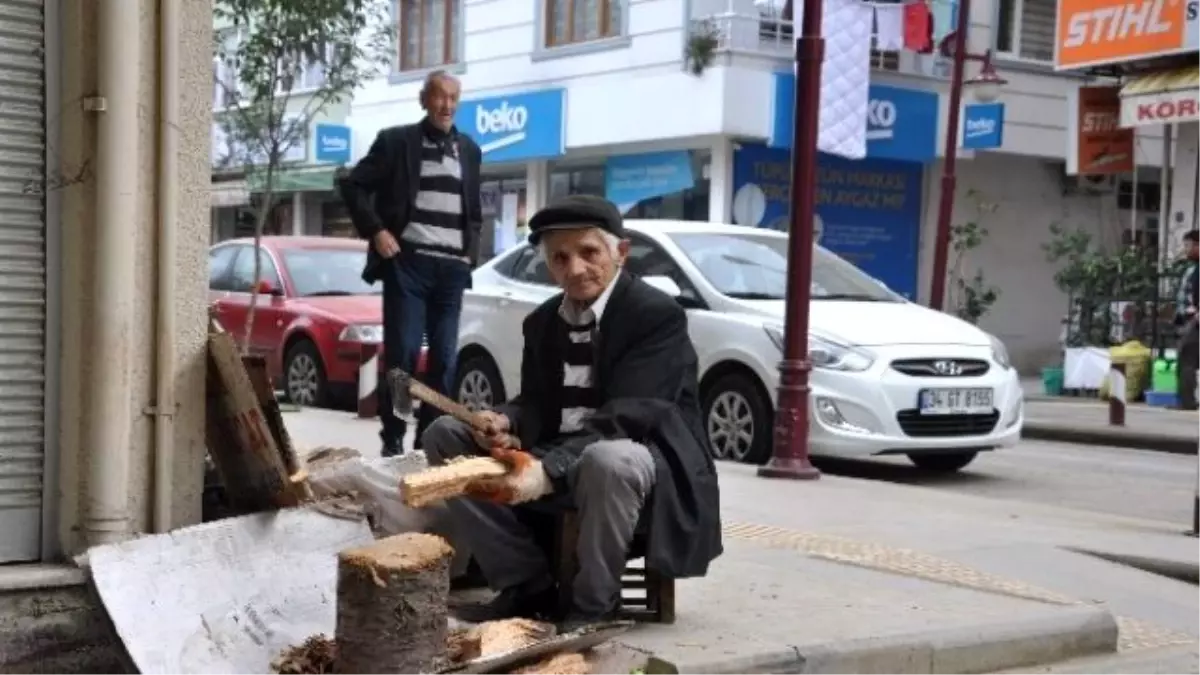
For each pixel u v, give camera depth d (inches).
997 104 749.3
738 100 697.0
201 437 175.8
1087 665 197.3
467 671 144.8
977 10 799.7
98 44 165.3
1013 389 381.4
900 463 419.8
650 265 404.8
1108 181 884.0
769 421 367.9
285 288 520.1
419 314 280.7
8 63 163.3
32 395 166.4
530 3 810.2
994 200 847.7
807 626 185.2
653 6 730.8
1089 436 523.8
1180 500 370.6
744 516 286.2
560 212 176.4
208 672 152.2
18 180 164.6
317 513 176.1
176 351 172.7
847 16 702.5
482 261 867.4
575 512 173.6
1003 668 192.5
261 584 166.1
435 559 144.3
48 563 167.3
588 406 179.6
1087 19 661.9
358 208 275.1
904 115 763.4
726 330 375.9
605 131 758.5
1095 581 244.4
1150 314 672.4
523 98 808.3
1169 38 616.7
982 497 350.6
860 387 354.6
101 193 165.3
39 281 166.2
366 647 141.3
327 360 487.2
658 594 182.2
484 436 164.2
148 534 169.6
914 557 250.2
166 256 170.6
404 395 168.4
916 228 818.8
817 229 781.9
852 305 391.9
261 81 577.3
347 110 962.1
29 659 159.8
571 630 165.9
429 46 898.1
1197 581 257.3
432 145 278.2
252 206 882.8
